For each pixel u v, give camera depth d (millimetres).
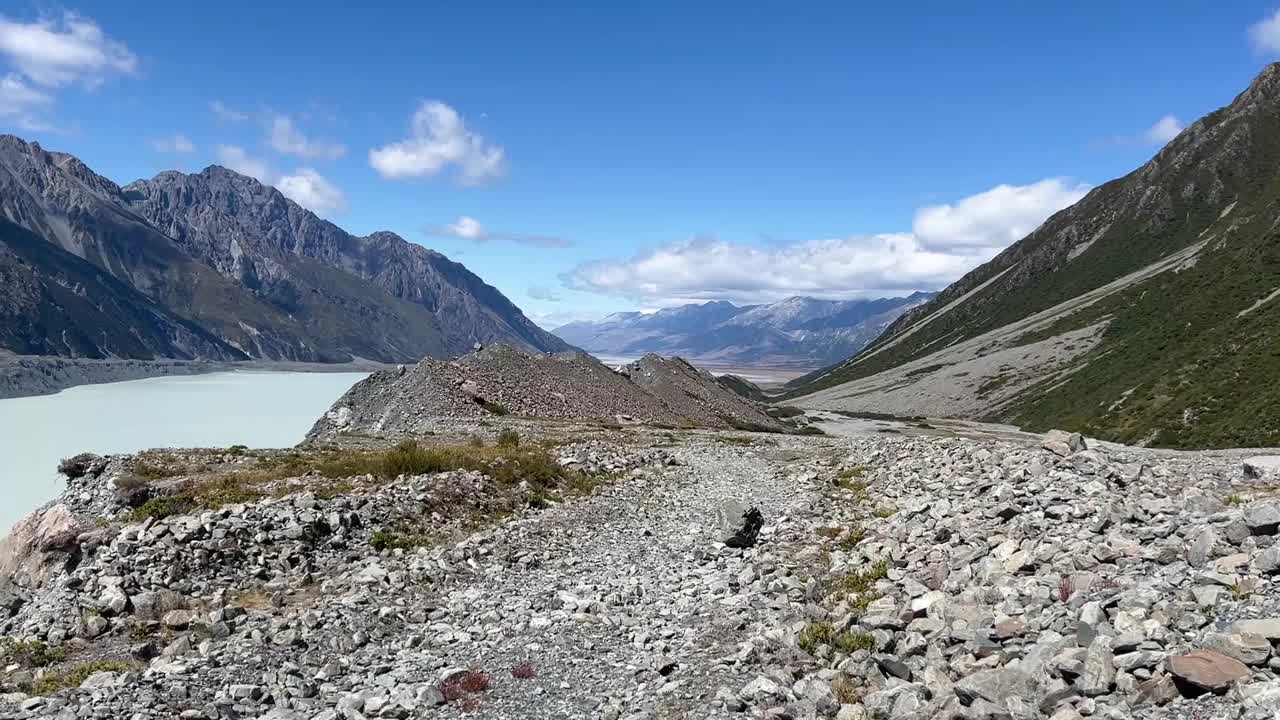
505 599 17406
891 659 10844
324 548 20719
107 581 16891
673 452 49406
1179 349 142500
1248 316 128250
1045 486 19375
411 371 83625
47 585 18906
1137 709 8516
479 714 11227
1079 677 9148
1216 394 103062
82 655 13969
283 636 14391
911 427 167125
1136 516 14906
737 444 58812
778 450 53719
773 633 13016
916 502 22078
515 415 78812
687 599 16812
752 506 22766
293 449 43219
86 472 32906
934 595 13086
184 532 19406
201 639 14602
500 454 36469
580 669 12898
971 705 9250
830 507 26250
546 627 15164
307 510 22344
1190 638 9484
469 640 14586
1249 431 87438
